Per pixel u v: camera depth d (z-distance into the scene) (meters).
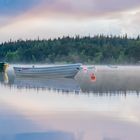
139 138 17.97
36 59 177.50
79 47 175.25
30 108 26.92
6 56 186.12
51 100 31.73
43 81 58.50
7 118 22.58
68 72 63.06
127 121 21.88
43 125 20.58
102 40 187.00
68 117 23.14
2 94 37.38
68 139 17.70
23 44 189.62
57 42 179.50
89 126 20.44
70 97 33.94
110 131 19.38
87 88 44.06
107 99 32.06
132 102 29.94
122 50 175.38
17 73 67.38
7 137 17.84
